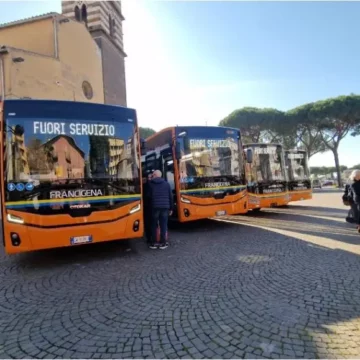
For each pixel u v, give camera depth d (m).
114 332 3.32
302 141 32.19
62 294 4.48
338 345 2.91
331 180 44.34
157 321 3.52
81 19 25.77
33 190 5.50
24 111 5.62
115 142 6.26
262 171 11.91
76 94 18.73
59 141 5.78
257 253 6.26
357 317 3.43
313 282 4.51
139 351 2.95
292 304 3.81
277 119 31.27
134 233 6.34
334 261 5.50
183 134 8.70
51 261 6.31
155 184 7.18
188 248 6.96
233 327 3.31
